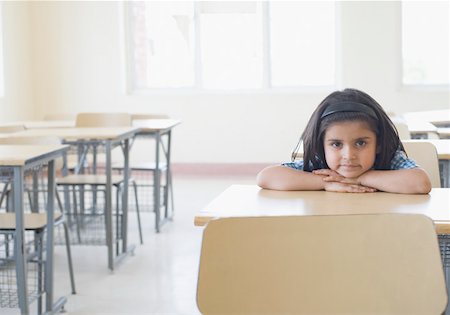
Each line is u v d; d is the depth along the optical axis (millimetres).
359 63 7602
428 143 2732
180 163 7977
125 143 4379
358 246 1353
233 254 1359
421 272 1337
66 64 8055
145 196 6414
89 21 8008
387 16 7531
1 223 3141
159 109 7984
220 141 7910
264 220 1362
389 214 1353
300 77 7926
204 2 7980
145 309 3330
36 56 8086
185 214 5691
